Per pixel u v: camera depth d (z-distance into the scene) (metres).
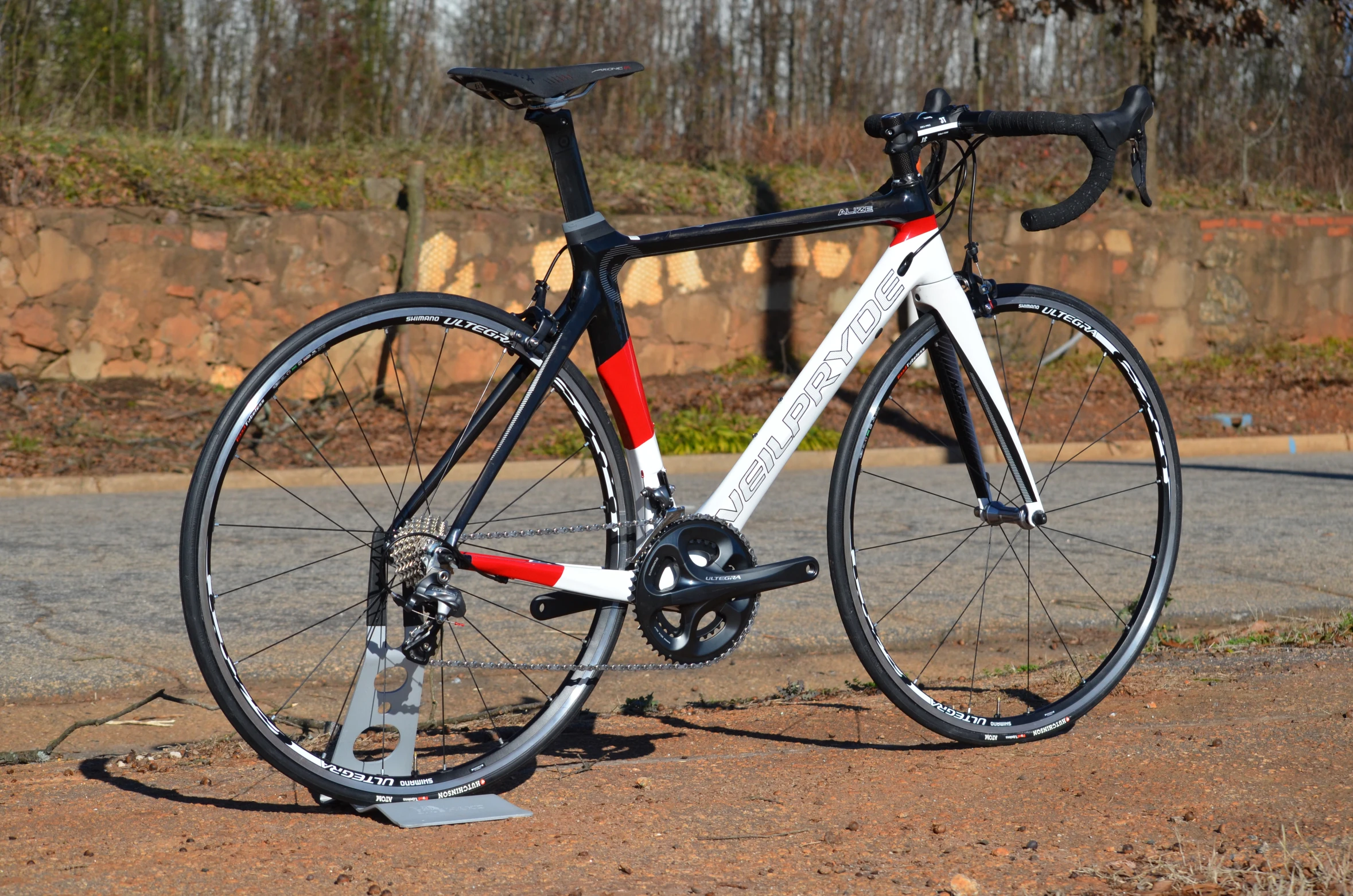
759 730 3.13
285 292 10.48
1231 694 3.28
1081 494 7.51
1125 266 12.58
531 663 3.74
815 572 2.79
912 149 2.93
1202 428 10.93
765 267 11.49
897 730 3.11
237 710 2.40
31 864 2.23
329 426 9.49
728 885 2.12
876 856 2.25
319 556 5.61
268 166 11.42
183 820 2.48
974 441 3.11
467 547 2.57
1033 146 13.65
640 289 11.16
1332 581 4.94
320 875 2.18
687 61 13.37
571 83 2.62
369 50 12.54
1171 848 2.26
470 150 12.49
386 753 2.95
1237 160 14.82
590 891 2.10
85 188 10.38
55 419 9.25
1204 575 5.08
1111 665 3.09
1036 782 2.66
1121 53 14.41
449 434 9.53
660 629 2.70
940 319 2.98
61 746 3.04
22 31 11.50
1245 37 13.34
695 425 9.84
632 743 3.03
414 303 2.54
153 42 12.02
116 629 4.21
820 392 2.88
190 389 10.21
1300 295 13.10
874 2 13.91
